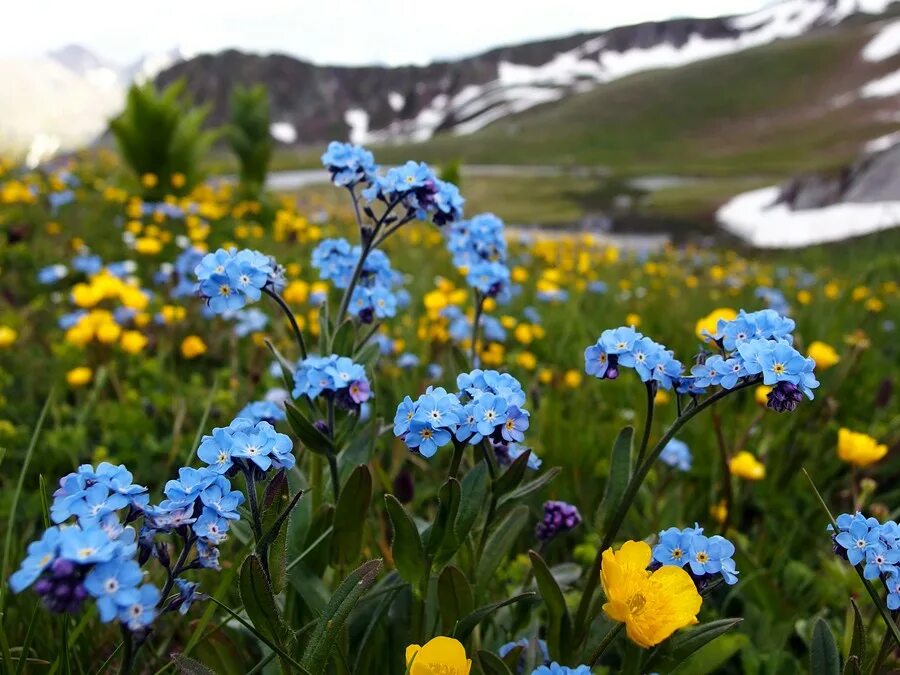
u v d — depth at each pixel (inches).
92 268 214.7
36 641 75.7
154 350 191.5
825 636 64.1
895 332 240.4
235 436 54.1
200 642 70.3
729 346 62.1
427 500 124.0
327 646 54.4
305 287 177.2
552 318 234.8
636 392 161.0
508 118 6565.0
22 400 159.0
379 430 85.7
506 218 1656.0
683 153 3809.1
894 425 150.3
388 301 94.3
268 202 420.8
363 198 84.7
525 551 109.8
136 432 139.9
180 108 409.7
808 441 139.8
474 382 62.4
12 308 208.7
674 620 51.3
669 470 122.1
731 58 5305.1
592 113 4849.9
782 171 2952.8
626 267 428.5
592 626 66.8
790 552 119.0
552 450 128.4
